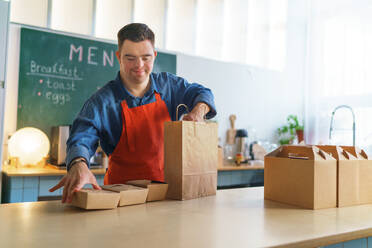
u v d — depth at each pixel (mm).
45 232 747
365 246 960
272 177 1204
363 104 4605
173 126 1201
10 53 3188
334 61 5027
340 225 861
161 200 1165
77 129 1265
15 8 3227
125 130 1421
